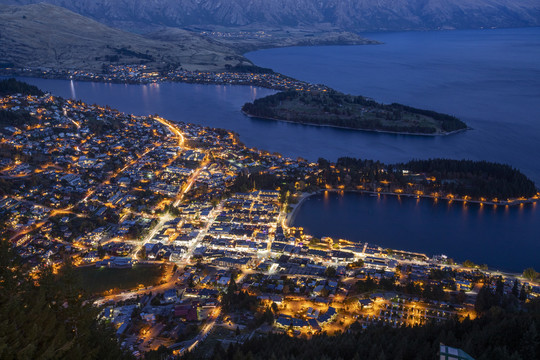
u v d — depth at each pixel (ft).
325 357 402.72
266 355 444.14
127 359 285.02
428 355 402.93
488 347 381.81
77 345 221.66
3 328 186.29
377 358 410.72
